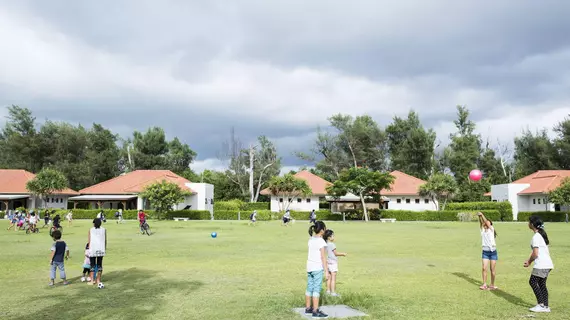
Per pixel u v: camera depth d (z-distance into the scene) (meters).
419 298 9.57
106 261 16.09
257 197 80.00
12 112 87.56
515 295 9.95
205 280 11.93
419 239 26.78
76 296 9.84
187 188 64.56
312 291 8.07
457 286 11.08
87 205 67.94
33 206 66.81
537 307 8.41
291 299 9.45
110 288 10.79
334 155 85.31
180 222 50.34
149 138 92.88
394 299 9.46
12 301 9.34
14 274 13.05
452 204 63.81
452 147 85.06
